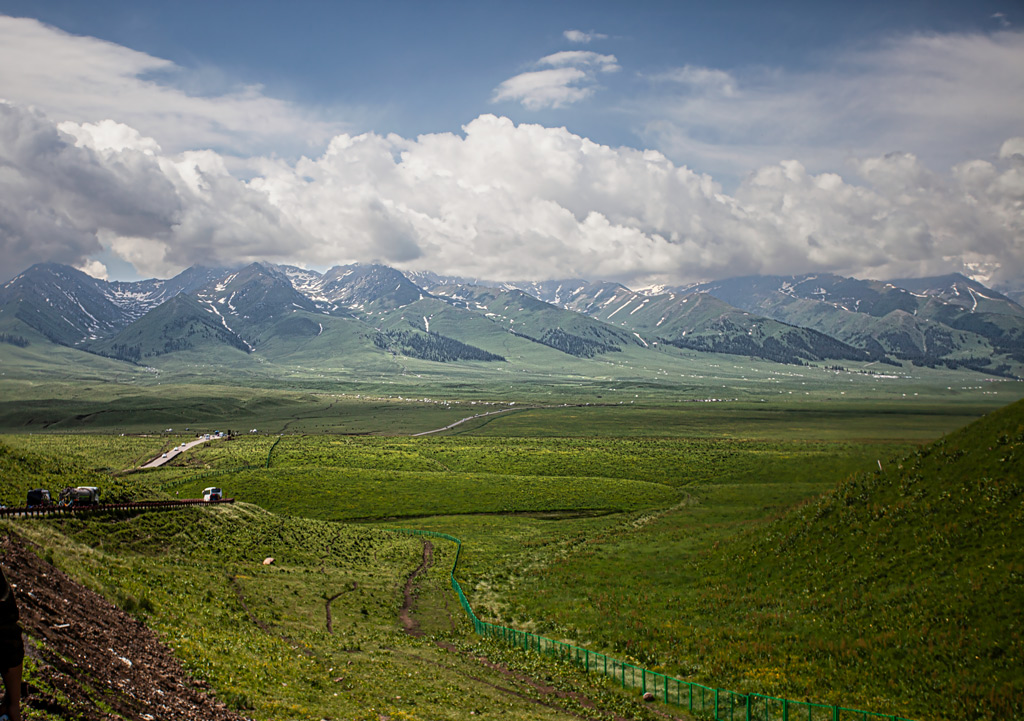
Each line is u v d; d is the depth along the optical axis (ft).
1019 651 113.19
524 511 380.17
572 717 102.94
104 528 178.60
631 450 566.77
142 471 459.32
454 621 176.86
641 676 130.52
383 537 296.71
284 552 222.48
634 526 319.27
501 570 245.24
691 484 444.55
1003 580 134.00
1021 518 151.53
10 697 21.88
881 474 208.23
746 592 181.47
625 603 187.32
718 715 109.40
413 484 418.92
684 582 203.00
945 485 180.96
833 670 125.29
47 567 87.51
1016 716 100.17
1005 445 177.27
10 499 180.45
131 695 55.88
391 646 139.54
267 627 126.11
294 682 87.25
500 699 107.34
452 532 325.01
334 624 152.66
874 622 140.15
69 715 43.83
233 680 77.61
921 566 155.63
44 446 566.77
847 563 174.40
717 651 142.20
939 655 120.06
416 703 93.50
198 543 199.62
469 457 530.68
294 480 411.13
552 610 187.01
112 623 79.20
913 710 106.93
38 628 58.18
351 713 79.56
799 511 224.53
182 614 106.52
